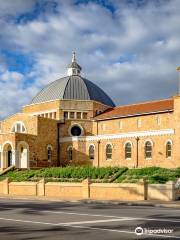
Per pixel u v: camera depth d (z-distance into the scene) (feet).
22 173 188.75
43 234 53.26
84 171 168.45
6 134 217.15
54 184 147.84
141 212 82.02
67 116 237.04
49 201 124.36
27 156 216.54
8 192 162.91
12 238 50.44
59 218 70.95
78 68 266.77
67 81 251.80
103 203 115.44
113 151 213.25
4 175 192.85
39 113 246.47
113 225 60.90
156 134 196.95
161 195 120.06
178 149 186.29
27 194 155.74
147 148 200.03
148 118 204.13
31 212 82.53
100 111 242.37
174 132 189.16
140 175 153.17
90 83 259.39
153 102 219.00
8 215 76.69
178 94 193.26
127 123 213.46
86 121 235.40
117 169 164.66
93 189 135.64
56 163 231.91
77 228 58.18
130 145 206.80
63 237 50.72
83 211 84.58
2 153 217.77
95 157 220.23
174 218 69.82
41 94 255.29
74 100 238.68
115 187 129.80
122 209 90.84
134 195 124.57
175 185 121.19
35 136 222.89
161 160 193.16
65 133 234.17
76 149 226.79
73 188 141.90
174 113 190.19
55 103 239.09
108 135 216.54
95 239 49.06
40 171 184.34
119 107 234.58
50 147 230.07
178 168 170.19
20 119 235.20
